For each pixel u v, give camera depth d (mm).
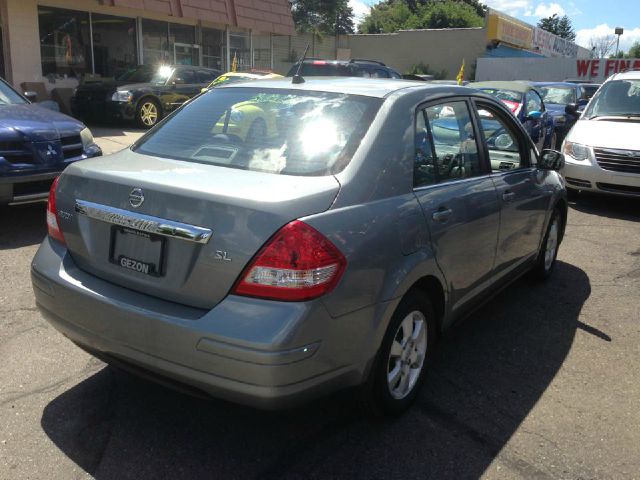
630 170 8172
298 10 39062
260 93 3490
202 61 22312
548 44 50094
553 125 12492
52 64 17234
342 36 43906
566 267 5938
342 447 2912
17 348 3750
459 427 3115
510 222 4082
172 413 3143
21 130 5805
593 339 4277
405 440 2982
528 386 3580
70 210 2957
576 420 3229
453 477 2727
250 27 22344
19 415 3059
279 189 2584
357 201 2723
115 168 2945
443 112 3537
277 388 2387
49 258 3021
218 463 2764
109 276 2811
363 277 2615
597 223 7832
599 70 32188
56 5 16984
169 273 2605
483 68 35344
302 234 2428
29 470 2654
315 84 3496
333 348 2537
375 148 2924
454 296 3475
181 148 3240
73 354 3709
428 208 3104
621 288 5348
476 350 4047
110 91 15195
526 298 5039
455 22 59938
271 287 2404
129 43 19422
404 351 3107
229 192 2533
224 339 2389
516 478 2736
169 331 2506
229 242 2457
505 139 4316
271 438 2963
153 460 2768
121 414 3115
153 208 2637
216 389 2463
